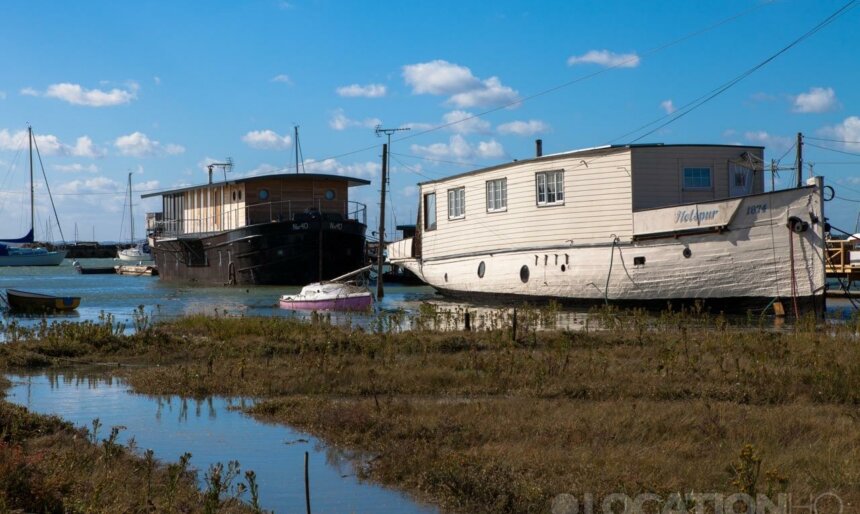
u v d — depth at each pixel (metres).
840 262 41.31
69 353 23.30
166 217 75.50
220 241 61.00
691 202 31.98
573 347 22.48
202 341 24.94
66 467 10.75
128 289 61.59
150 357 22.64
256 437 13.67
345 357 21.14
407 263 47.84
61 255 126.12
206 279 65.38
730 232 29.92
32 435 13.36
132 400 17.03
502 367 18.80
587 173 34.19
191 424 14.68
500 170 38.16
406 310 39.28
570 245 34.59
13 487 9.48
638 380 16.94
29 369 21.41
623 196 33.12
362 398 16.67
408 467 11.32
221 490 9.87
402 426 13.27
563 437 12.41
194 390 17.62
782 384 16.05
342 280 49.91
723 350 20.64
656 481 10.17
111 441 11.67
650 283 32.12
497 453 11.64
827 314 33.00
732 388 15.90
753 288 29.56
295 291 54.47
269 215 59.66
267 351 22.84
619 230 33.19
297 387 17.67
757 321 29.22
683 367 18.06
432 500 10.38
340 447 12.96
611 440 12.25
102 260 167.12
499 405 14.79
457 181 41.75
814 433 12.30
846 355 18.83
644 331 24.72
